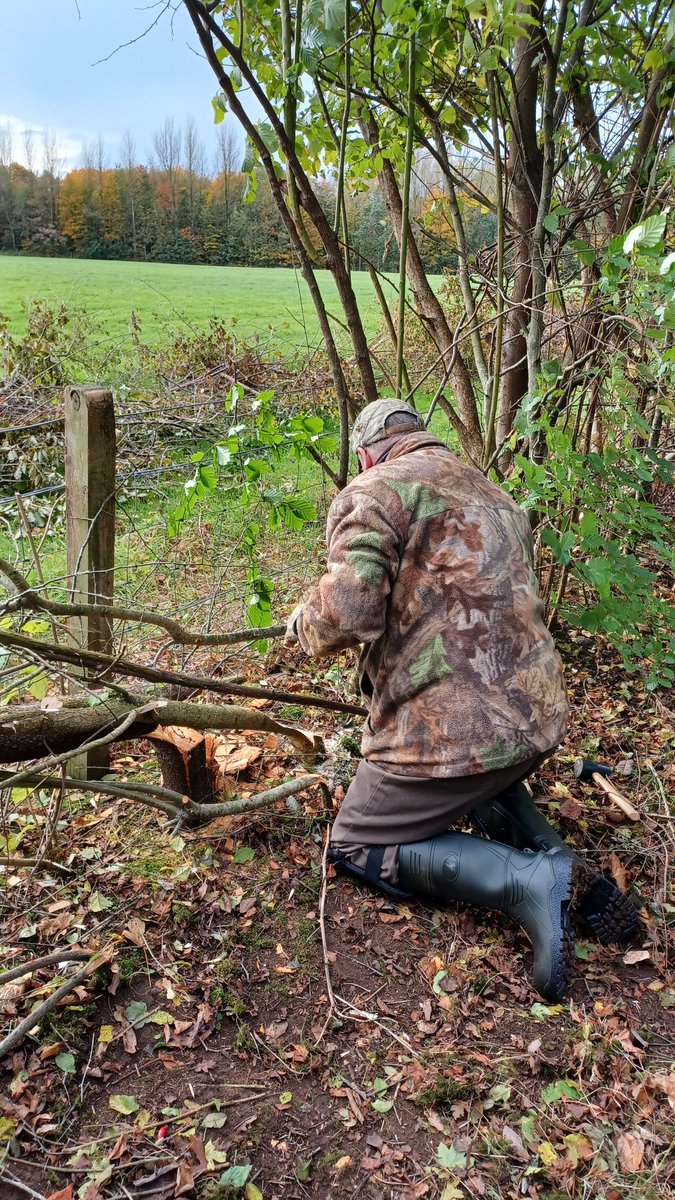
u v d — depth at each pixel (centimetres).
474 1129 165
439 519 197
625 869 239
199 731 244
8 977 174
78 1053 176
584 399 334
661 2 314
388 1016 190
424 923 217
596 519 279
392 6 237
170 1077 173
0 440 549
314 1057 179
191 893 219
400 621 200
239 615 370
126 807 251
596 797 273
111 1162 155
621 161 338
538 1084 176
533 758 200
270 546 457
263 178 291
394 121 336
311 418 256
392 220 366
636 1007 196
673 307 240
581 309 342
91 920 208
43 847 215
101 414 222
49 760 187
